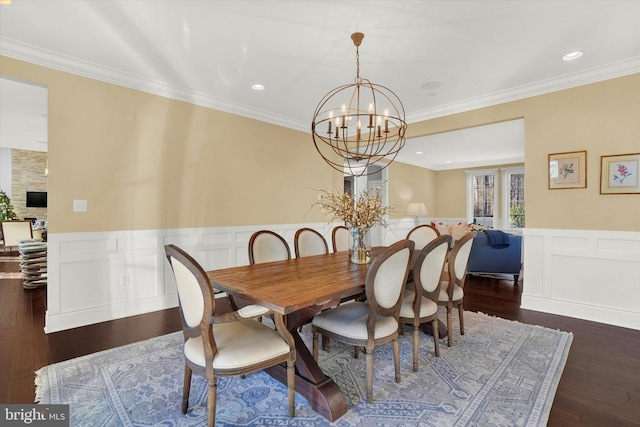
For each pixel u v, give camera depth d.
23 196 8.45
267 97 3.86
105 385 1.98
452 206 9.37
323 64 2.97
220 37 2.51
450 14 2.22
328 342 2.52
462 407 1.76
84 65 2.93
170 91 3.51
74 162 2.93
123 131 3.21
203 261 3.82
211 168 3.90
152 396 1.87
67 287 2.91
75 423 1.63
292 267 2.36
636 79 2.93
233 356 1.51
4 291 4.14
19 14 2.21
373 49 2.70
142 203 3.35
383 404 1.80
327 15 2.22
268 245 2.88
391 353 2.46
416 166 8.81
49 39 2.55
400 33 2.45
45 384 1.98
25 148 7.55
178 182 3.61
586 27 2.38
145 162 3.36
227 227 4.06
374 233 7.48
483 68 3.06
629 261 2.99
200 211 3.80
